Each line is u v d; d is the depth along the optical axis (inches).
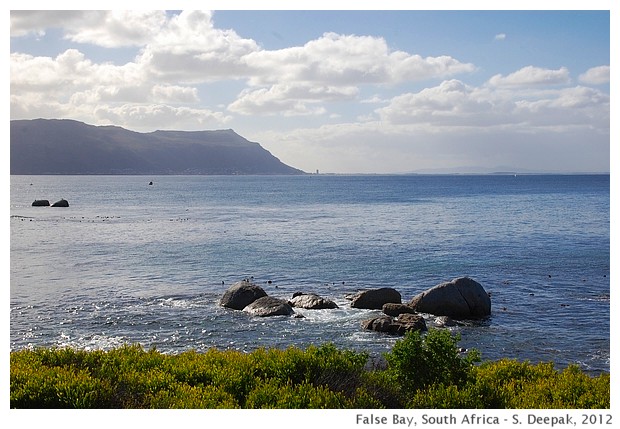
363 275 1769.2
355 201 5625.0
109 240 2556.6
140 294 1504.7
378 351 1043.3
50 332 1162.6
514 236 2704.2
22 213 3924.7
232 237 2674.7
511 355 1043.3
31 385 512.4
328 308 1344.7
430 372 579.5
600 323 1247.5
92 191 7554.1
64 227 3065.9
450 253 2181.3
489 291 1556.3
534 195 6594.5
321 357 612.4
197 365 620.4
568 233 2815.0
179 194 6958.7
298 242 2498.8
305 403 520.7
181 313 1314.0
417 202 5413.4
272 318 1266.0
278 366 602.9
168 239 2598.4
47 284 1622.8
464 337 1148.5
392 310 1286.9
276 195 6884.8
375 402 527.2
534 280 1697.8
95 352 642.8
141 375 584.7
